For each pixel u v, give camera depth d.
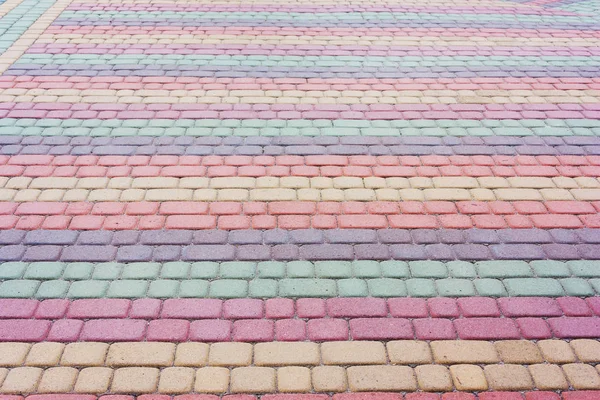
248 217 3.74
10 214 3.70
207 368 2.74
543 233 3.67
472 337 2.93
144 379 2.67
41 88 5.23
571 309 3.10
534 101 5.28
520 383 2.70
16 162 4.21
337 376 2.71
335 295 3.16
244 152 4.43
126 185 4.02
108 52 5.95
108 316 2.99
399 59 6.00
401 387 2.67
